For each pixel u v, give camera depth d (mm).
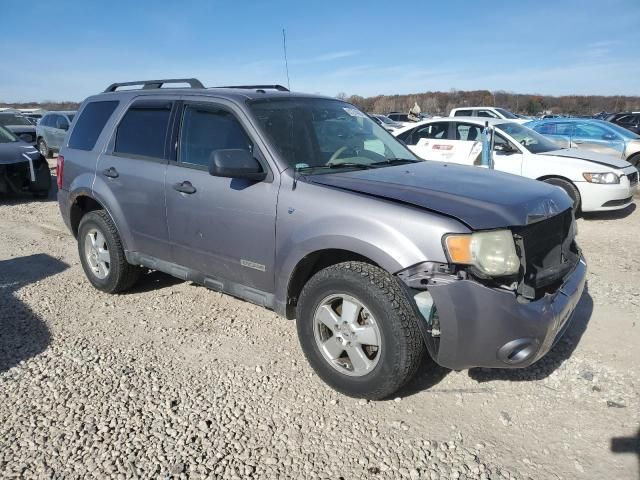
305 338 3354
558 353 3752
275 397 3275
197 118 4027
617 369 3525
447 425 2992
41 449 2820
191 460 2730
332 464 2699
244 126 3686
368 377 3074
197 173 3900
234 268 3752
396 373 2957
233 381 3457
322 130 3961
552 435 2895
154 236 4316
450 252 2752
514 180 3594
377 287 2920
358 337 3082
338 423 3018
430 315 2846
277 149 3521
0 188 9805
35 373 3572
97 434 2936
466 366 2883
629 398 3205
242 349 3891
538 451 2773
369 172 3580
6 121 19984
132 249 4574
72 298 4906
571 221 3512
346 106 4531
